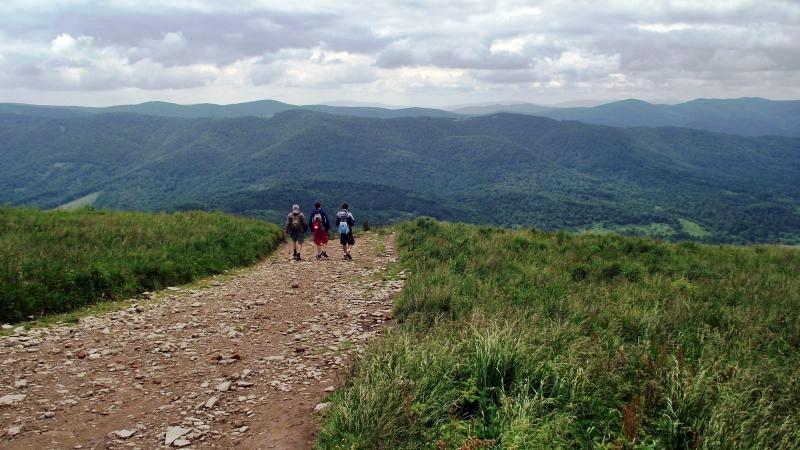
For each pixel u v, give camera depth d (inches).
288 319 381.4
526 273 480.7
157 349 311.1
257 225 907.4
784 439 168.2
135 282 465.1
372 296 447.2
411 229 880.9
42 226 644.7
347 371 240.8
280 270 605.9
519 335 246.5
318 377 260.7
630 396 206.1
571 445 178.7
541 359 229.3
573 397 197.9
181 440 198.8
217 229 758.5
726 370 228.5
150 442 199.3
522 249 644.1
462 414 199.8
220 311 404.8
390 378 209.5
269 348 313.6
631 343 279.3
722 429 167.3
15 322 355.9
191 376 267.4
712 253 660.1
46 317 372.2
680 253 655.8
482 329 257.4
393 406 189.6
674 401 189.5
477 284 420.8
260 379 261.1
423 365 218.2
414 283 426.6
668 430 175.6
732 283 465.7
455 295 376.5
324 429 191.0
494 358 217.0
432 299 361.4
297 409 222.8
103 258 493.4
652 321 310.2
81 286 426.0
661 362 229.0
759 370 235.1
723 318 336.2
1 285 375.2
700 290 430.3
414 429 181.9
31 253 465.1
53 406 231.0
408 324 303.9
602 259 577.0
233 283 522.3
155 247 585.9
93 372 273.4
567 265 536.4
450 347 244.8
